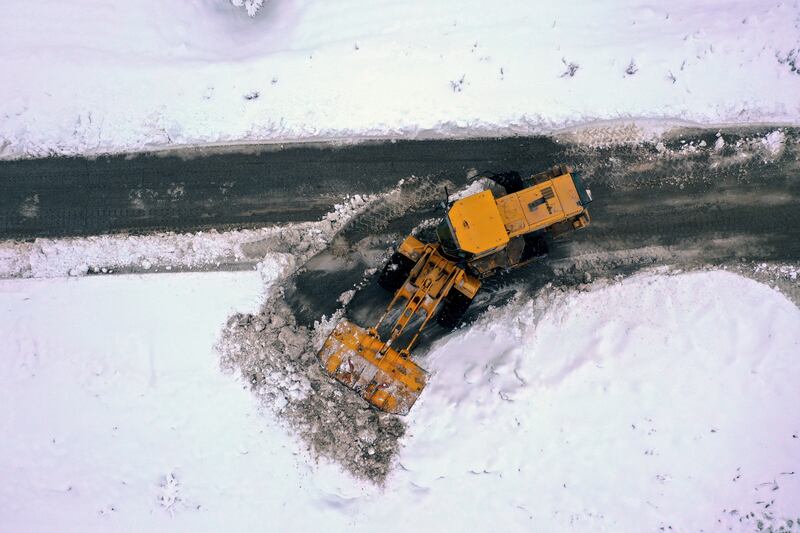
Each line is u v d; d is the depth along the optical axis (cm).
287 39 1669
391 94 1609
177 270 1619
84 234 1628
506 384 1492
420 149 1597
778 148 1565
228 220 1616
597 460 1481
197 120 1631
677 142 1577
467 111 1595
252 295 1598
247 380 1565
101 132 1638
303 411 1547
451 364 1541
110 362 1588
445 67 1611
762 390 1488
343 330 1416
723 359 1498
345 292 1591
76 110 1648
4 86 1662
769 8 1606
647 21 1623
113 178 1633
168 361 1584
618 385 1490
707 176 1569
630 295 1547
